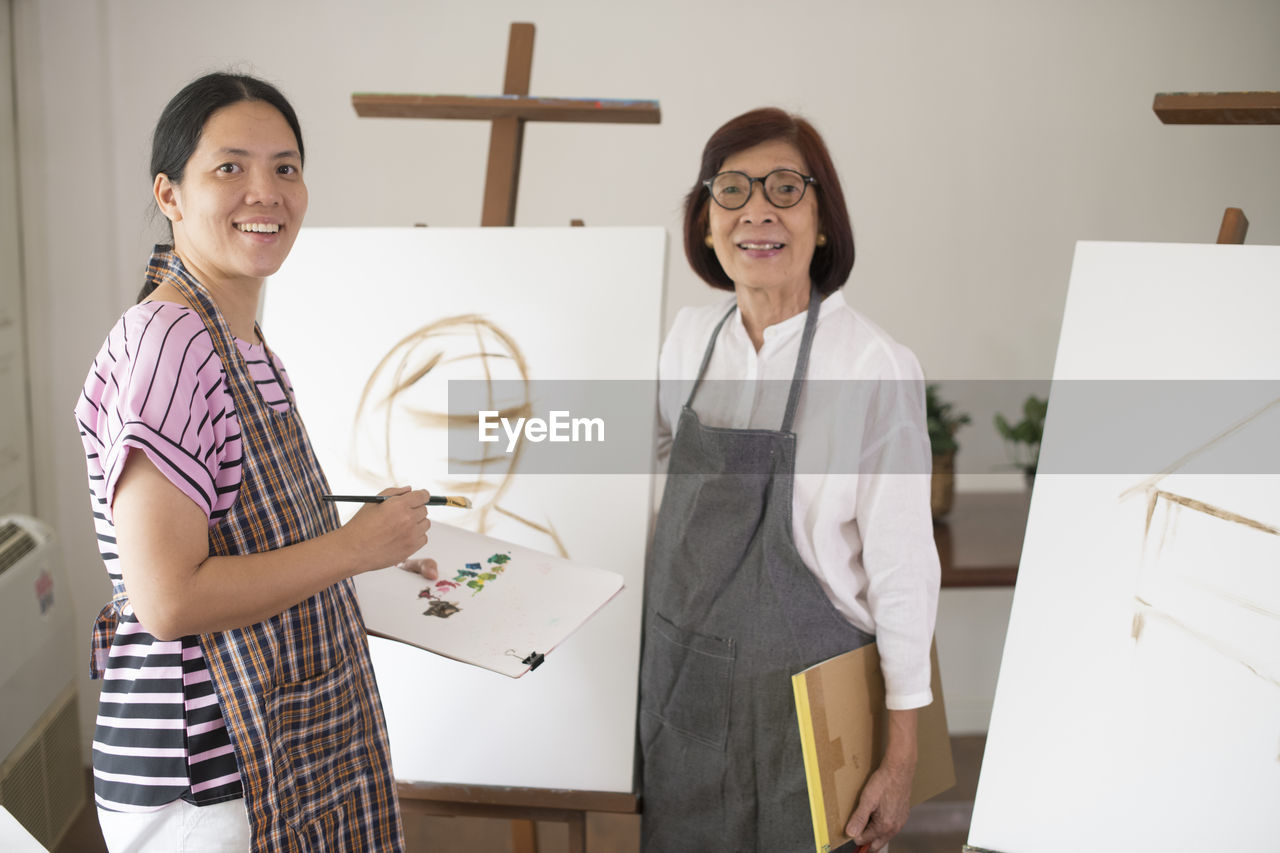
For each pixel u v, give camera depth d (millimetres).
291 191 1137
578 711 1625
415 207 2652
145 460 961
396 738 1645
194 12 2482
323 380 1732
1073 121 2650
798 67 2615
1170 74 2625
